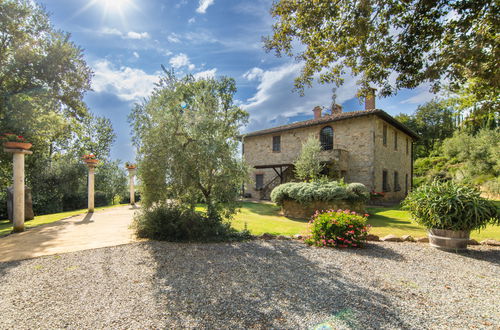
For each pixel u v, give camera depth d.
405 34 5.77
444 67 4.91
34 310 2.46
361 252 4.80
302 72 7.14
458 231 4.95
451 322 2.34
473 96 8.66
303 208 9.75
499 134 19.09
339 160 14.66
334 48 6.31
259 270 3.70
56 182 16.03
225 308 2.53
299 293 2.92
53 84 11.60
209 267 3.79
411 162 21.66
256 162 21.11
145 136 5.50
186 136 5.65
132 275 3.42
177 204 5.91
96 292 2.88
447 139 27.09
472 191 5.13
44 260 4.03
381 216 9.91
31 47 11.17
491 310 2.59
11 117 9.80
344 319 2.34
